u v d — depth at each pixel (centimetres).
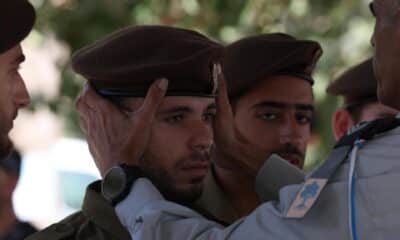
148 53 633
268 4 1256
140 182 613
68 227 638
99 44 650
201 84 636
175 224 592
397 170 547
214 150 689
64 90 1259
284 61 720
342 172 558
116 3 1231
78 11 1238
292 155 723
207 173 681
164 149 631
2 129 611
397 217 540
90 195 634
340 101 1226
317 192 554
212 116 659
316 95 1237
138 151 624
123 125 630
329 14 1276
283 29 1262
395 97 571
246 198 700
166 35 639
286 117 724
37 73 1553
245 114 723
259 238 564
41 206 1806
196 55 632
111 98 635
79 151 1873
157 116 631
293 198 563
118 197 613
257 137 720
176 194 634
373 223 541
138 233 590
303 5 1264
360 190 548
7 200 1027
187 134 633
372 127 563
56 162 1858
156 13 1244
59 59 1262
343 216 550
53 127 1862
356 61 1266
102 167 634
